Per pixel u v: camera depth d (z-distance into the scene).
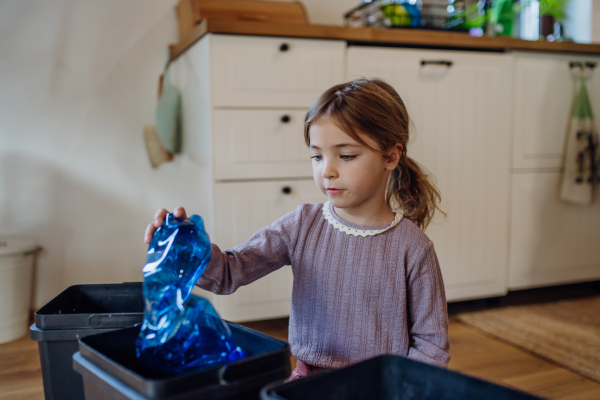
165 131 1.88
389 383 0.51
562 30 2.27
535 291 2.26
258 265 0.81
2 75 1.85
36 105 1.90
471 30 2.16
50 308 0.78
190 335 0.53
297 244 0.83
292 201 1.66
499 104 1.89
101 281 2.03
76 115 1.95
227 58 1.55
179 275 0.54
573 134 1.98
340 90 0.77
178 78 1.97
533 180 1.99
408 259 0.78
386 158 0.79
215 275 0.74
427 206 0.93
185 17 1.90
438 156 1.82
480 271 1.93
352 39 1.67
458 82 1.82
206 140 1.61
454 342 1.67
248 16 1.83
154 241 0.57
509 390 0.44
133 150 2.03
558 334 1.71
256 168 1.62
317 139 0.75
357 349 0.78
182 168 1.97
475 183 1.88
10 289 1.64
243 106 1.58
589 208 2.09
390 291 0.78
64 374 0.71
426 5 2.00
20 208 1.91
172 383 0.43
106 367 0.49
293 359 1.54
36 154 1.92
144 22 2.00
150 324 0.54
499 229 1.94
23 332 1.70
